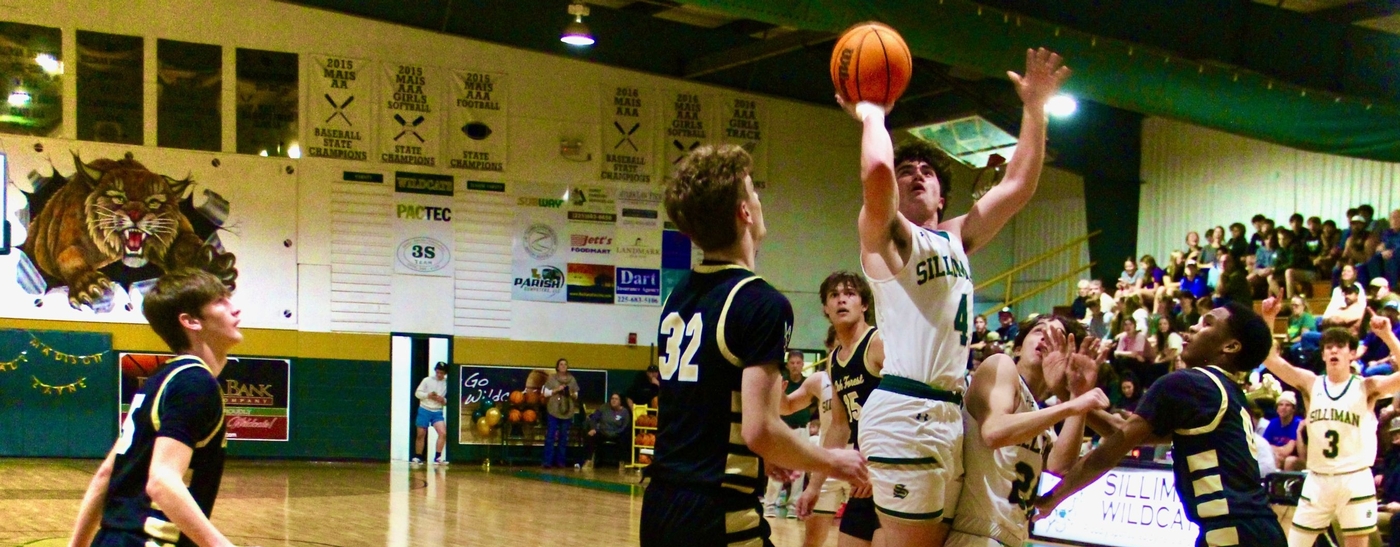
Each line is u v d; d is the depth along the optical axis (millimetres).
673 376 3180
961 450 4023
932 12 11727
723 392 3078
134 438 3467
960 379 3971
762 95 23094
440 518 12172
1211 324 4797
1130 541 10758
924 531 3984
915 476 3875
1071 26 12312
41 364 19203
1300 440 10625
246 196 20281
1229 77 13406
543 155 21859
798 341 23141
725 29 22875
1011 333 18922
